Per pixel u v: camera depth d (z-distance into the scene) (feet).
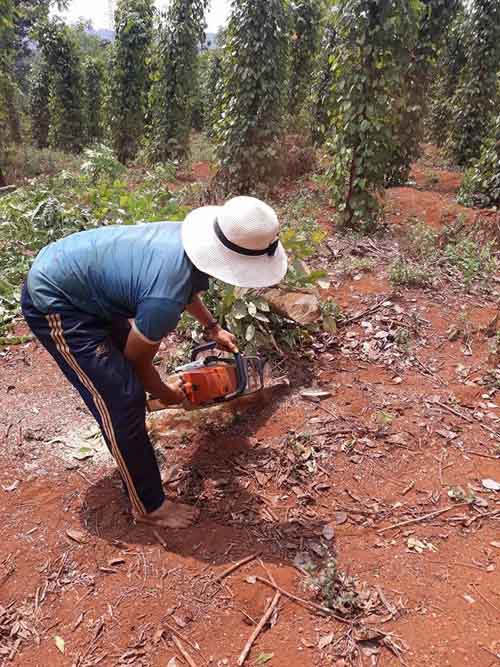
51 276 6.93
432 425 10.47
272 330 12.62
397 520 8.39
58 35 47.32
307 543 7.94
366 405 10.97
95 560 7.54
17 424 10.14
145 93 40.24
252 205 6.75
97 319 7.13
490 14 36.11
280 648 6.45
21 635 6.55
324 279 15.94
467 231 20.97
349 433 10.17
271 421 10.48
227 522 8.26
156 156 36.29
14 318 14.06
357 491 8.94
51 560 7.51
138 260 6.71
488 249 18.33
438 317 14.30
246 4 24.48
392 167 30.73
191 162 40.06
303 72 41.09
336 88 20.58
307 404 10.96
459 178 33.04
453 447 9.95
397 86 20.27
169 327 6.70
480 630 6.70
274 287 12.76
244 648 6.41
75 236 7.29
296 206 22.88
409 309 14.58
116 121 40.75
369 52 19.20
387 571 7.51
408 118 29.96
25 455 9.38
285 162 29.84
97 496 8.60
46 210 17.74
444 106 46.01
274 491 8.88
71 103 49.24
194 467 9.33
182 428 10.21
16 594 7.04
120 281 6.75
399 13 18.93
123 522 8.16
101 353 7.08
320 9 39.83
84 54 60.13
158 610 6.86
